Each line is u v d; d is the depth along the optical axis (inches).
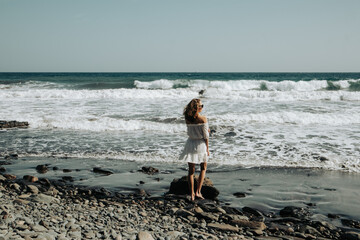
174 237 155.1
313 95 836.6
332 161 300.2
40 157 324.5
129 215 184.5
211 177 263.6
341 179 256.1
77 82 1455.5
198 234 159.8
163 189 237.5
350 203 209.9
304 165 291.4
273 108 649.0
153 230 163.5
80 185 245.6
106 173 275.9
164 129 462.0
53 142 386.6
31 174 271.6
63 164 301.7
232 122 500.7
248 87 1123.9
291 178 259.4
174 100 798.5
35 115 553.0
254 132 434.6
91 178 262.7
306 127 467.2
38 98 816.3
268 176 264.5
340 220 185.8
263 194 226.8
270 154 326.6
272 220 185.2
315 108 645.3
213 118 519.8
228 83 1145.4
